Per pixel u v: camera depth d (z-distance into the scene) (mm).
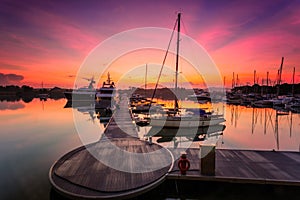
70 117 20359
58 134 12883
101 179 4934
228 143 11586
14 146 10039
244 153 6898
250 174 5281
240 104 42094
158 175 5207
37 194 5098
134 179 4980
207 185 5129
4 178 6078
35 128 14797
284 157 6543
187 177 5125
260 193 5004
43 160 7855
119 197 4277
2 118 19609
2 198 4895
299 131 15305
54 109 28188
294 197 4910
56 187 4539
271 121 19922
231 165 5859
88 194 4309
